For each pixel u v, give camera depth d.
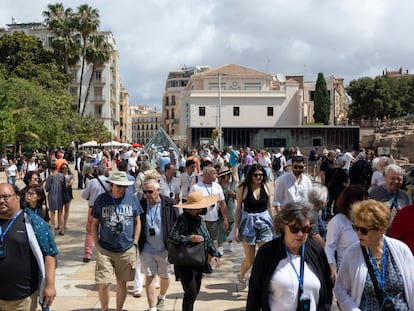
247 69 73.50
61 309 6.45
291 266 3.54
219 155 22.42
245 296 6.92
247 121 68.00
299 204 3.56
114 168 36.44
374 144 51.34
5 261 3.89
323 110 70.88
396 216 4.51
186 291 5.32
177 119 84.25
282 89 71.25
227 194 9.65
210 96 67.50
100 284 5.62
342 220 4.80
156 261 6.04
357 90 77.69
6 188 3.93
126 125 114.56
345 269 3.56
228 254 9.81
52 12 55.78
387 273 3.41
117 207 5.70
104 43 57.38
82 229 12.70
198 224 5.43
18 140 40.38
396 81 77.94
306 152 48.94
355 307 3.43
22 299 3.95
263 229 6.53
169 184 9.12
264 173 6.70
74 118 47.69
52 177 11.52
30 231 3.97
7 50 50.97
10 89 39.16
